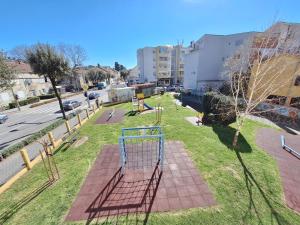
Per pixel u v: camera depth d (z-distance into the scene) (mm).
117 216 4484
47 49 13570
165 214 4504
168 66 59719
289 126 12430
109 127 12648
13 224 4426
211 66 31766
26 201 5227
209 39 30469
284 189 5410
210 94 12586
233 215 4422
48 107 26266
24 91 33719
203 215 4441
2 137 13414
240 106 12531
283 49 11695
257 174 6160
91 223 4309
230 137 9703
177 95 31453
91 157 7820
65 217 4520
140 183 5766
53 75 14430
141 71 63219
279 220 4281
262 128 11742
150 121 13844
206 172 6285
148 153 7867
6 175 7258
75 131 11883
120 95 26641
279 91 16656
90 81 64812
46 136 11844
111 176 6234
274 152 8039
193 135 9992
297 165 6855
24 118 19734
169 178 5988
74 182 5988
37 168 7207
